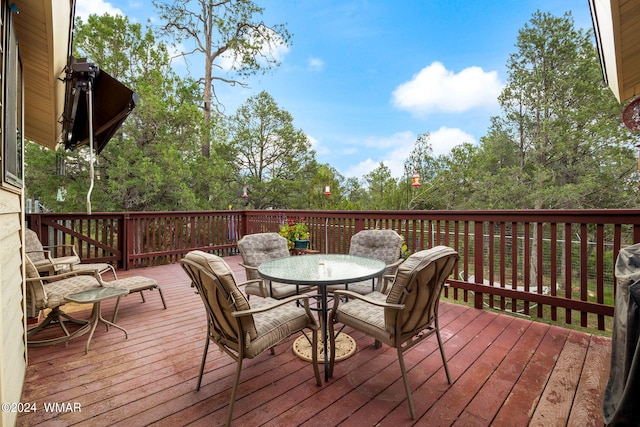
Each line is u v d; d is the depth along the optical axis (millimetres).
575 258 9328
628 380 1236
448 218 3643
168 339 2684
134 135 8812
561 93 11281
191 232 6359
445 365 2025
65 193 8031
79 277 3096
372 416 1715
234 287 1653
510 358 2322
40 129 4109
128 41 8969
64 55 2738
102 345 2564
